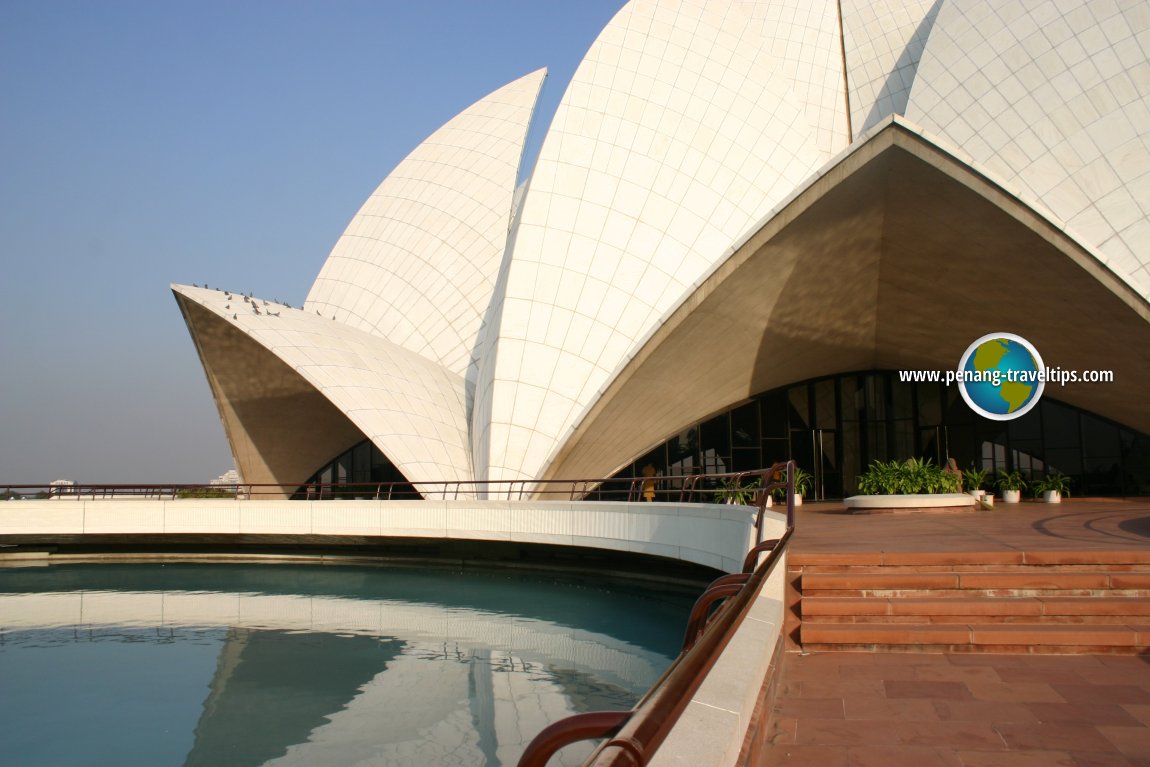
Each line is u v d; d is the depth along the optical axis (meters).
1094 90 22.70
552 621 14.53
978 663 6.90
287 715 9.23
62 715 9.36
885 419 30.38
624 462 27.72
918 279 24.62
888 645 7.39
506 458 23.12
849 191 20.34
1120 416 26.62
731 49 27.06
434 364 30.03
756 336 25.02
